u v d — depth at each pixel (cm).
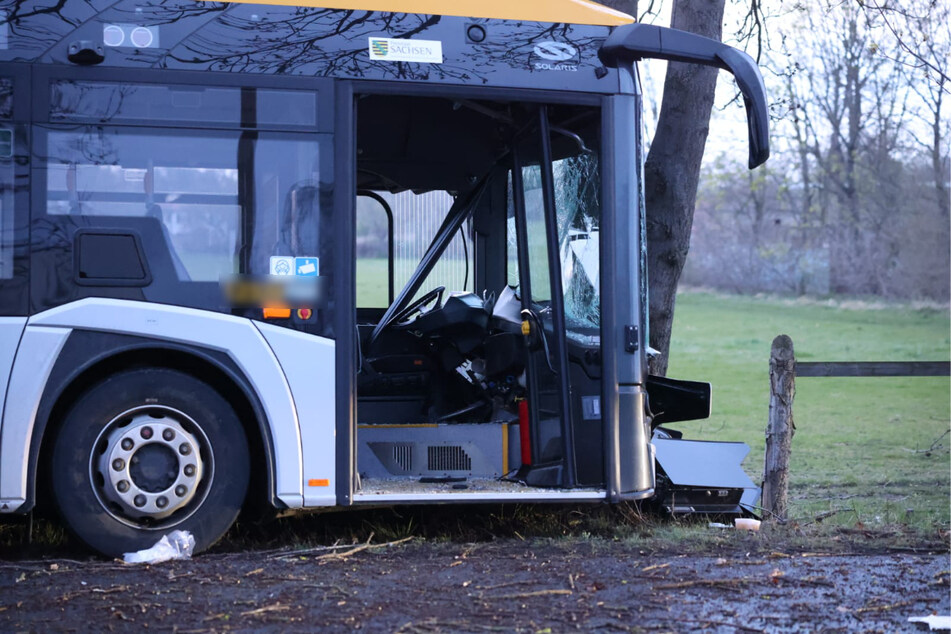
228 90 662
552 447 736
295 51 675
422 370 825
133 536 639
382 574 602
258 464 679
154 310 640
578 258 741
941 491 1296
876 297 4747
